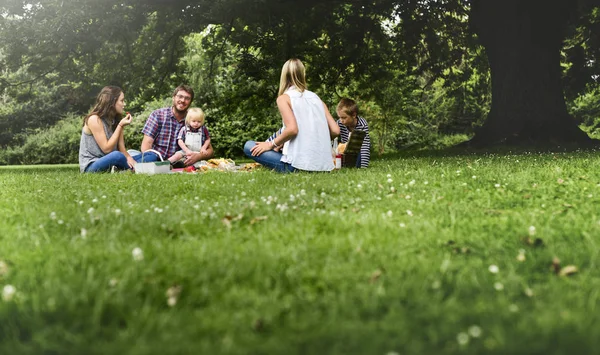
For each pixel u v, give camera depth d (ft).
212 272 7.63
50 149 139.85
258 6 50.44
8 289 6.79
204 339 5.55
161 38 66.54
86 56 62.64
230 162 31.40
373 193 16.11
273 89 79.82
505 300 6.40
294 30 60.44
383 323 5.81
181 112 32.30
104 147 30.01
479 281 7.20
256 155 26.27
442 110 144.25
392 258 8.39
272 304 6.43
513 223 10.85
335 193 16.60
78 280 7.23
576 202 13.73
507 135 60.29
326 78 74.49
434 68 78.28
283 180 20.26
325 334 5.56
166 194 17.63
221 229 10.98
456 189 16.58
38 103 151.02
